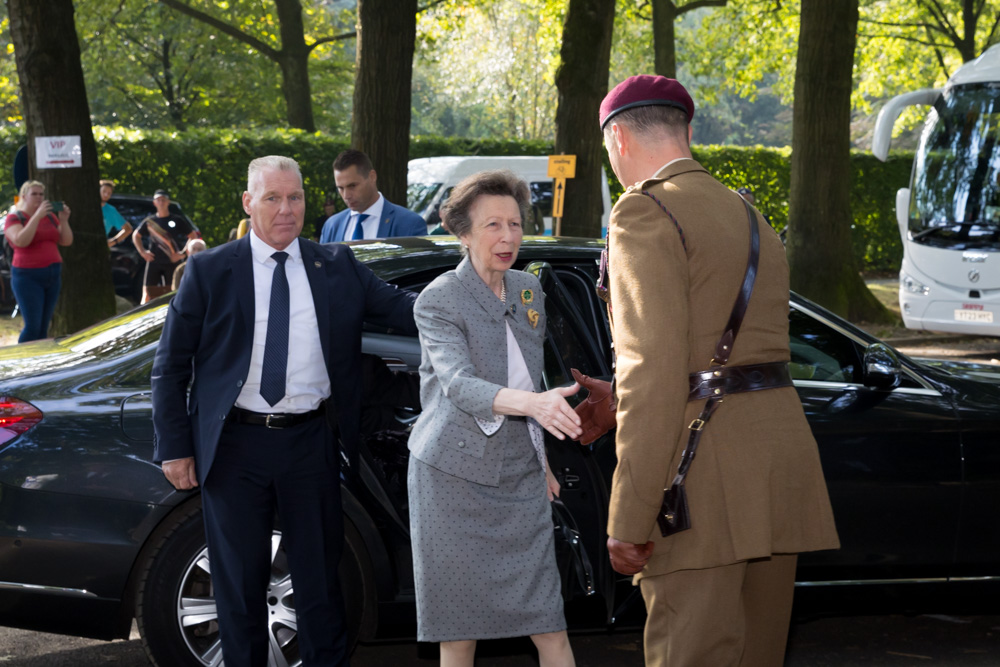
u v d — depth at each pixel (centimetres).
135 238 1155
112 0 2658
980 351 1205
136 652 383
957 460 376
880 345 376
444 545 272
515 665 383
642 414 213
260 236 311
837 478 366
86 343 378
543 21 2505
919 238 1139
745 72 2900
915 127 3111
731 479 225
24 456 317
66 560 314
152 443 322
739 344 229
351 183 559
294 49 2520
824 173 1384
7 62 2748
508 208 274
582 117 1239
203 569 326
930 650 397
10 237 844
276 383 304
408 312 322
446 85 4031
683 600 228
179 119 3112
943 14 2516
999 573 385
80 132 959
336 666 316
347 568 335
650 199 227
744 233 231
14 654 380
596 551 337
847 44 1369
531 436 282
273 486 309
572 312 347
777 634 251
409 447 284
